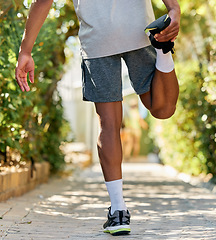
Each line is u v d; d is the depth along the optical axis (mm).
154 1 10938
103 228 4461
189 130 12164
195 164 11719
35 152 9008
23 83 3936
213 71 9125
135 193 8266
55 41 8414
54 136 11453
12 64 6160
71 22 10797
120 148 4035
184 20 11750
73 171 13789
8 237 3996
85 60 4008
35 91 8438
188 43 12719
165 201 6934
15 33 6633
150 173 14875
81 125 22516
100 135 4039
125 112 22266
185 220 5012
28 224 4680
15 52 6531
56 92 11367
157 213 5598
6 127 6430
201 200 6984
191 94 11625
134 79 4043
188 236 4043
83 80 4074
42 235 4125
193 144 11969
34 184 8531
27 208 5770
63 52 11047
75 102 22266
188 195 7832
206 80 9242
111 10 3873
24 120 7906
